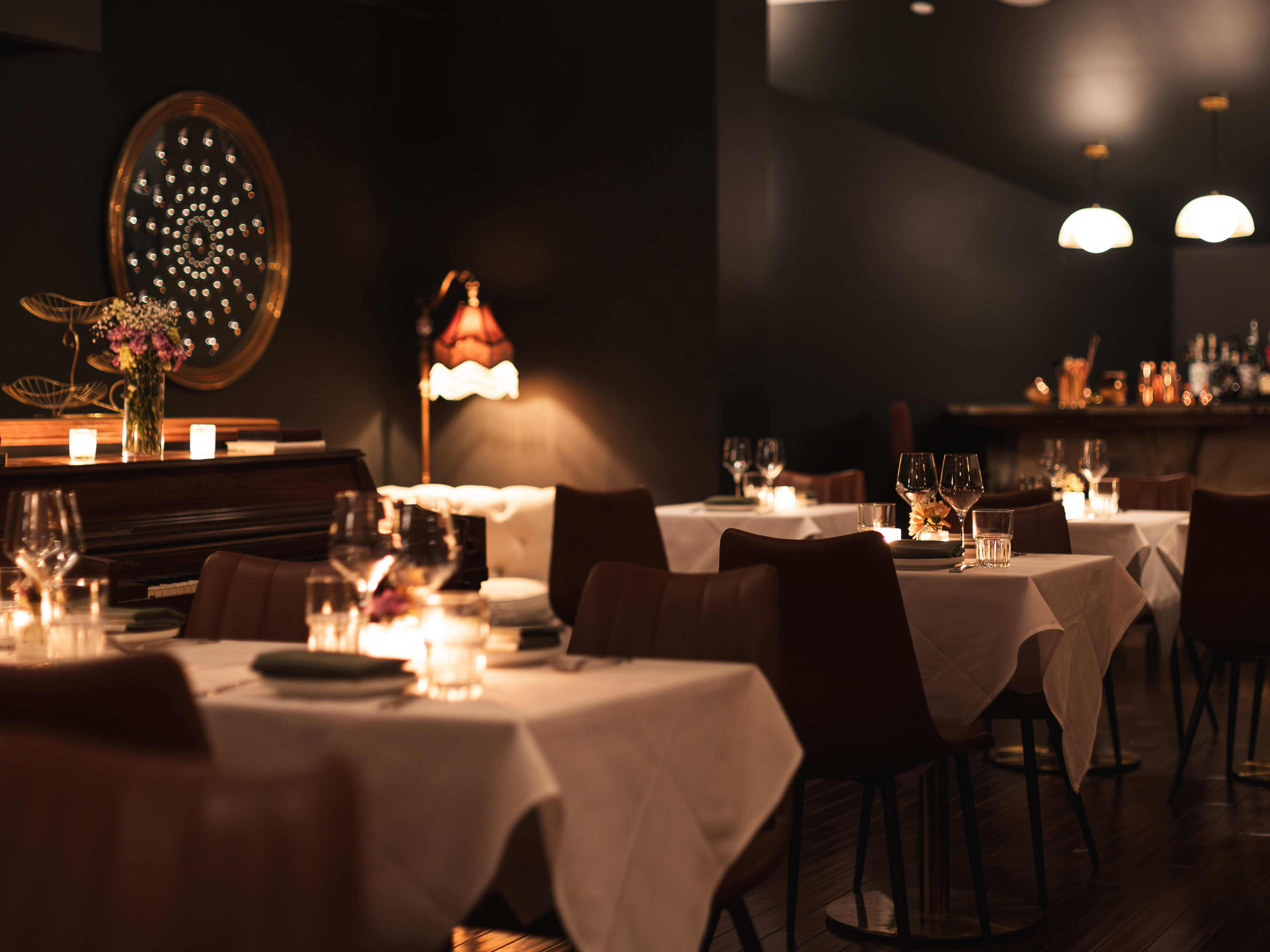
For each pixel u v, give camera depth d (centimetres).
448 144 690
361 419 677
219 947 89
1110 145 991
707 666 194
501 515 545
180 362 475
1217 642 414
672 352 645
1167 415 820
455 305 691
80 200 538
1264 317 1373
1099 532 455
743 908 210
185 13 581
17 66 513
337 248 662
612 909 161
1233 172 1048
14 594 223
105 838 92
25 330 516
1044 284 1130
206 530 432
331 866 89
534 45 670
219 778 91
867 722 262
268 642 236
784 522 482
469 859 149
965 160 1023
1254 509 406
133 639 213
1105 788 432
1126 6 734
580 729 159
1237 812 402
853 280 873
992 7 753
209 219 587
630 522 469
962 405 1005
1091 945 293
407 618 201
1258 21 737
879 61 859
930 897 312
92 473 417
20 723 132
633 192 651
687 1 638
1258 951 288
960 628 297
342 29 667
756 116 668
